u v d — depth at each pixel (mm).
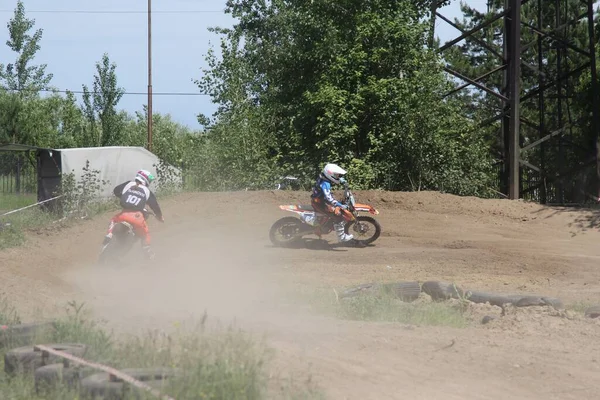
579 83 101125
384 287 37000
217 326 26531
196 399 16844
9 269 40781
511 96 81000
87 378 17781
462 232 62406
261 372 19609
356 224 56344
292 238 55531
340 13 92875
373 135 84938
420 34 89625
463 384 21438
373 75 88688
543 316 31562
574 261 50219
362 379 21078
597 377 22750
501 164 89438
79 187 69438
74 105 172750
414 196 71625
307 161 86500
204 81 92625
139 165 84000
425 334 27812
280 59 95875
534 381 22203
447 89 87312
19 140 148250
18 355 19891
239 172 84312
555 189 90500
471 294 36188
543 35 90250
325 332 27109
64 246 55281
